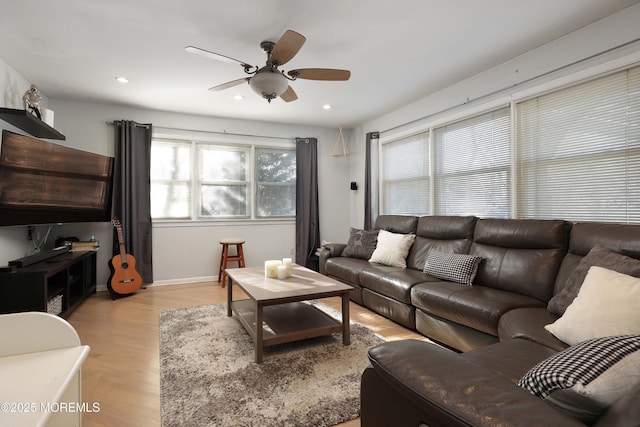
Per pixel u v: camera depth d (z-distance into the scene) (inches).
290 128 208.5
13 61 116.4
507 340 65.3
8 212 108.4
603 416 26.9
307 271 125.9
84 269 143.7
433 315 101.7
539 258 94.7
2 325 37.6
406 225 153.7
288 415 64.9
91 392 74.2
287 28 95.7
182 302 144.9
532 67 111.2
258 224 200.8
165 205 180.7
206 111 178.9
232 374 80.7
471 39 103.7
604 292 58.2
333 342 101.1
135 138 169.2
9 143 108.0
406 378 34.4
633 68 88.3
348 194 223.6
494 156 127.6
